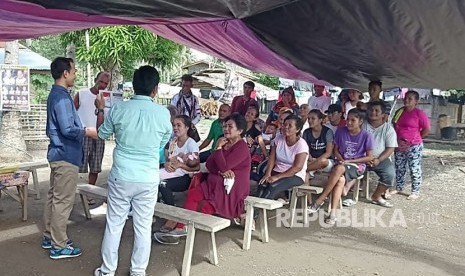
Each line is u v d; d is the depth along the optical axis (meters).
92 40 11.12
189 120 4.94
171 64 12.95
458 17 3.22
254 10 3.08
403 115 6.71
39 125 12.34
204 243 4.51
